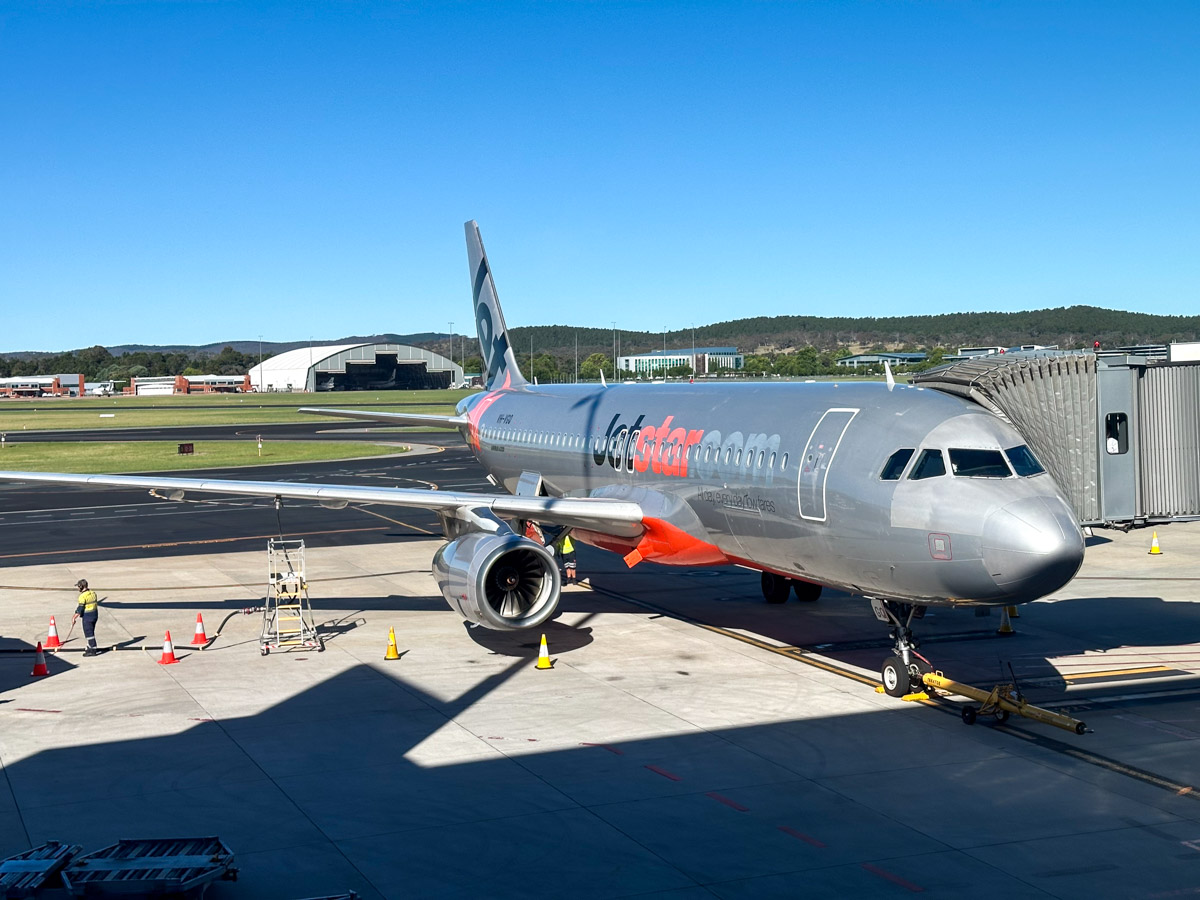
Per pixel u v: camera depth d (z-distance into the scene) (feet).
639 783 47.37
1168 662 66.49
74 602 87.97
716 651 70.59
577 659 68.95
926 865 39.04
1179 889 37.06
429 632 77.00
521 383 120.98
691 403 77.87
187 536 126.62
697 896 36.83
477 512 73.26
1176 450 65.00
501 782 47.60
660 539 75.72
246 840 41.65
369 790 46.80
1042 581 50.03
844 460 57.67
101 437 320.09
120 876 36.45
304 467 211.82
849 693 60.90
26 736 54.34
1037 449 61.62
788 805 44.78
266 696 61.31
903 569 54.49
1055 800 45.16
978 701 58.34
